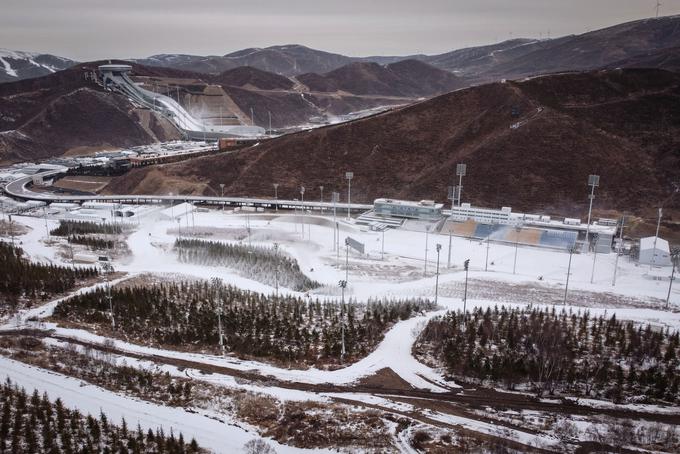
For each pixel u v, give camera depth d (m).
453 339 81.81
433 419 61.41
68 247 145.25
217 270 126.69
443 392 67.94
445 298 108.19
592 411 63.66
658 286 122.38
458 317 89.94
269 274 121.88
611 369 72.75
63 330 86.81
